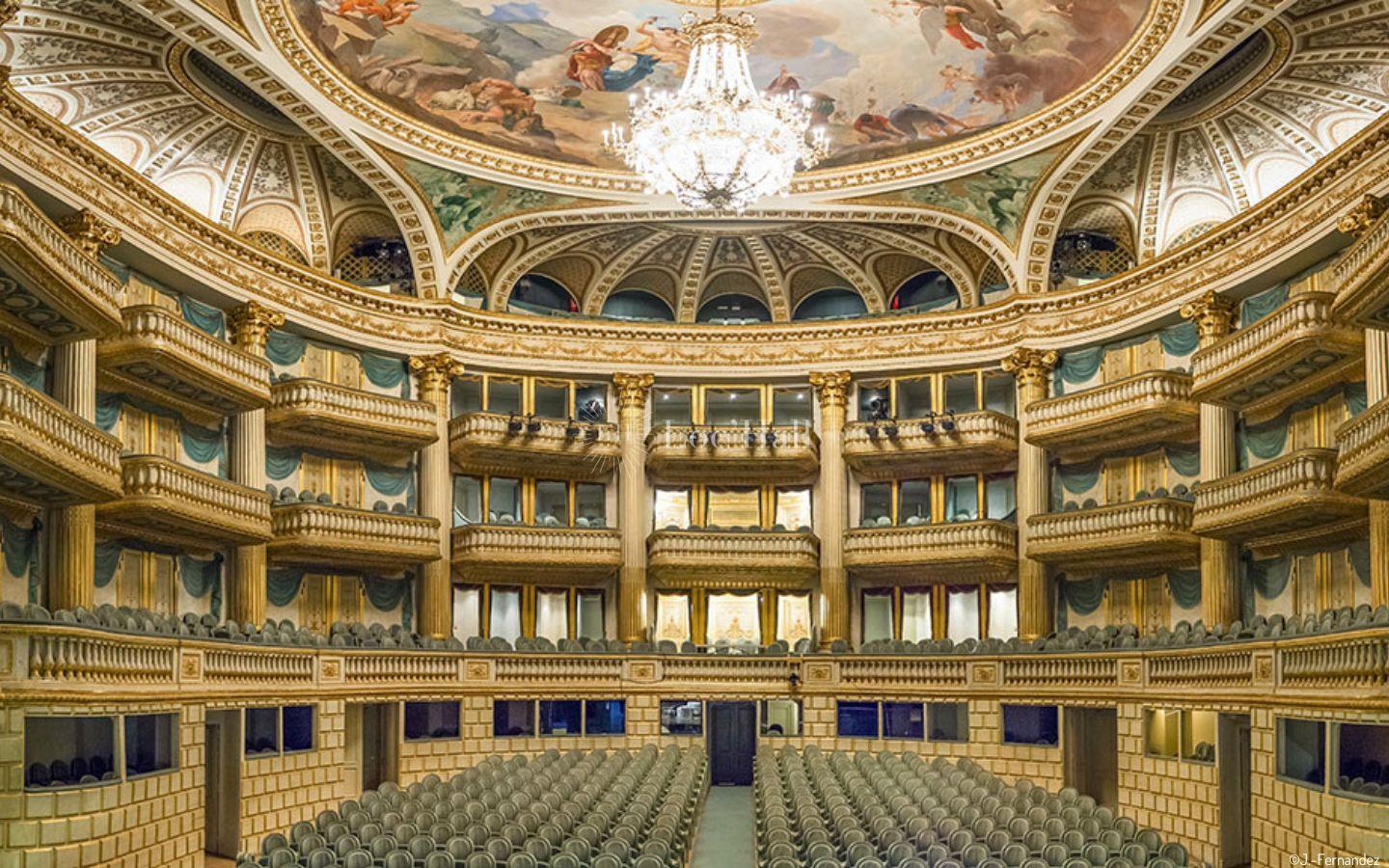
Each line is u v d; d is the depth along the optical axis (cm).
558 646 3269
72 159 2356
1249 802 2169
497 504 3519
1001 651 3042
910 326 3434
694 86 2259
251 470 2916
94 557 2336
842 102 2894
